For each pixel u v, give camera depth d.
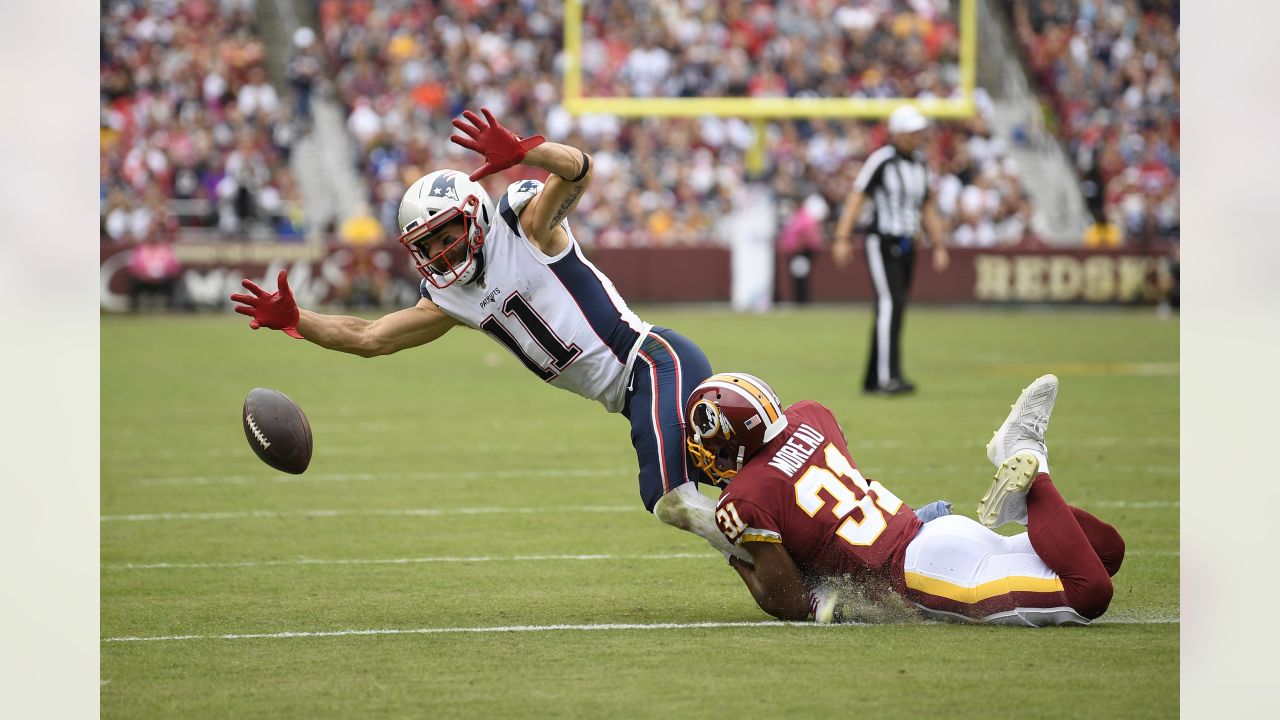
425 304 18.61
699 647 16.73
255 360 56.38
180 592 20.12
